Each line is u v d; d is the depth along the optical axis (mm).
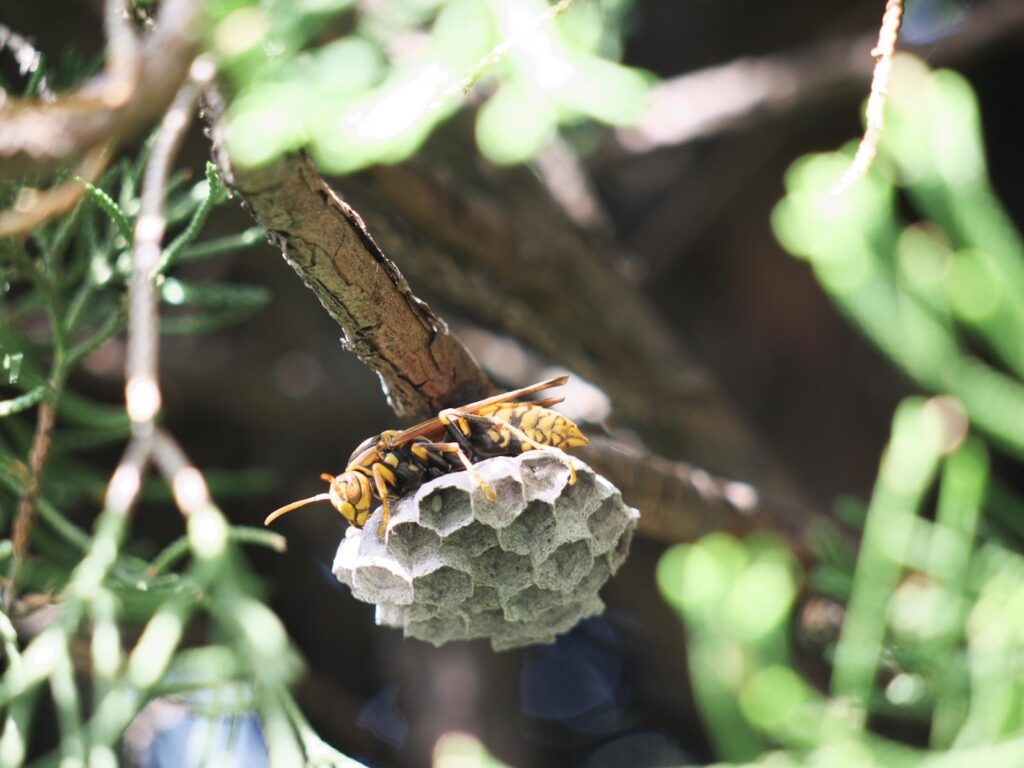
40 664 277
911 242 325
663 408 381
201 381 409
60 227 292
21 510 287
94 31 354
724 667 301
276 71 258
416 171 324
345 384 426
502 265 347
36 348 313
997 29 403
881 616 309
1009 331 315
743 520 322
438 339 271
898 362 323
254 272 416
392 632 415
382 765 405
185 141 341
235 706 285
